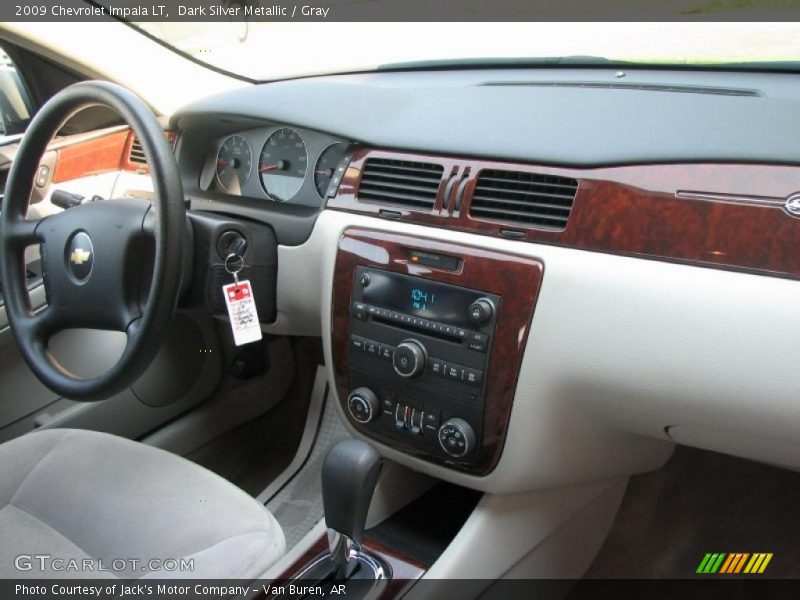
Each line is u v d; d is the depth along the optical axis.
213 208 1.58
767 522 1.66
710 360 0.99
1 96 1.76
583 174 1.08
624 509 1.73
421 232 1.23
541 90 1.29
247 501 1.12
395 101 1.40
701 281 0.98
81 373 1.72
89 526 1.08
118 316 1.24
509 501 1.32
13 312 1.32
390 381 1.28
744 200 0.96
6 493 1.16
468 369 1.18
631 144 1.07
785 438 1.02
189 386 1.84
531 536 1.38
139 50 1.76
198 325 1.82
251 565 1.00
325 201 1.39
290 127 1.50
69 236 1.26
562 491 1.43
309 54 1.79
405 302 1.24
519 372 1.14
